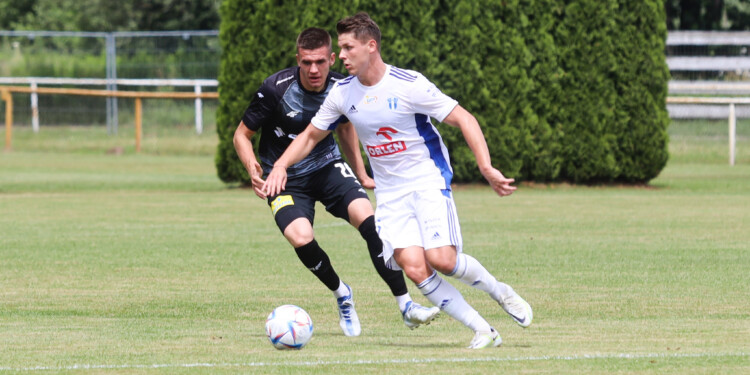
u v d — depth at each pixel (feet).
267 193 72.90
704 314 85.81
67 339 73.61
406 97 68.44
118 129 406.21
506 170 214.90
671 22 437.58
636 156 216.95
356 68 68.13
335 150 84.79
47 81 401.70
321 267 77.51
